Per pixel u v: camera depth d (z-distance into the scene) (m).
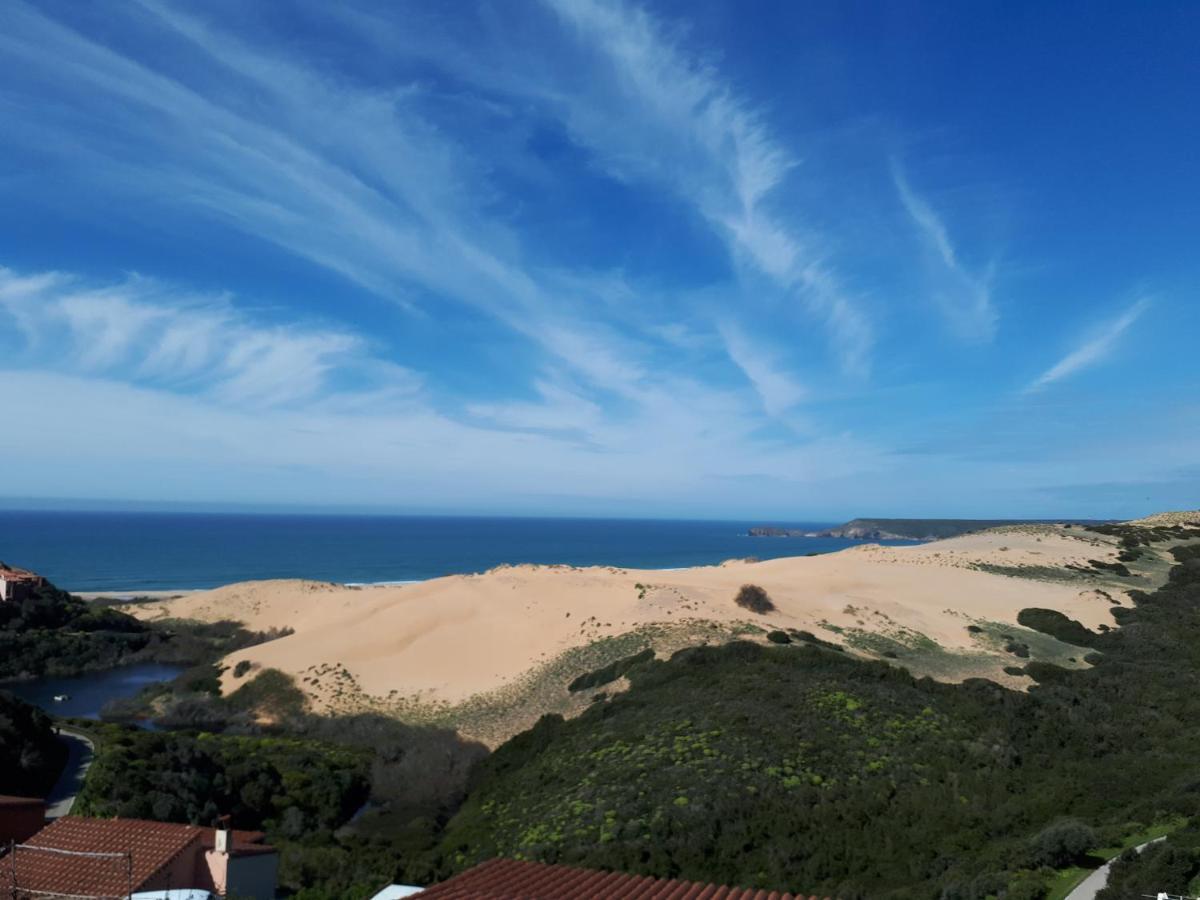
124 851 21.16
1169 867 21.45
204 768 39.78
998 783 34.34
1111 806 32.00
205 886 21.97
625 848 30.06
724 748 37.44
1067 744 39.25
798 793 33.28
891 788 33.75
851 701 42.41
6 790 33.97
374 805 43.03
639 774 36.44
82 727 45.09
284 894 25.89
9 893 19.08
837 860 29.41
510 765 45.62
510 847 32.72
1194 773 33.88
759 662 50.16
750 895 19.72
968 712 41.62
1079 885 23.42
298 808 39.09
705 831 31.08
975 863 27.05
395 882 28.70
